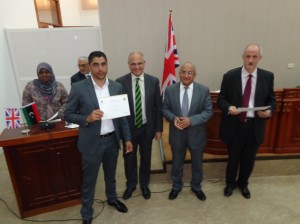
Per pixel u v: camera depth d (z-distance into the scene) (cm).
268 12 381
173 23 383
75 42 393
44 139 205
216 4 376
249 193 243
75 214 228
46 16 514
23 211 221
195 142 215
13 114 223
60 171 225
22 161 209
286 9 379
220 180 276
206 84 415
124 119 200
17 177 211
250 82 204
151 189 263
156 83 217
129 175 240
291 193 249
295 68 409
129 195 247
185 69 199
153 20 381
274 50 399
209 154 284
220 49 397
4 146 194
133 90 212
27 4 424
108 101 178
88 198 204
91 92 178
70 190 236
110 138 194
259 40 394
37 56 392
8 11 375
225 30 388
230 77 211
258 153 277
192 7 377
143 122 218
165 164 271
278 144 271
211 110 211
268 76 203
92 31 390
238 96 208
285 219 214
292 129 266
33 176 216
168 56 351
